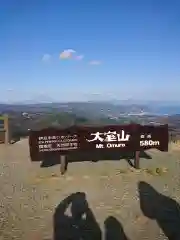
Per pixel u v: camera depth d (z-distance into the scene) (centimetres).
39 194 695
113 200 651
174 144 1355
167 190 716
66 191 712
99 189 724
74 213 586
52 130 817
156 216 572
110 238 489
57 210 602
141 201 646
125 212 589
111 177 823
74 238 490
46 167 941
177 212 589
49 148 819
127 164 970
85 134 836
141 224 539
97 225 535
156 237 492
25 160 1044
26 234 506
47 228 526
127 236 496
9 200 660
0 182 792
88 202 640
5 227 531
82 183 772
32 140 808
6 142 1373
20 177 835
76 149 835
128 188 731
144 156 1107
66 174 855
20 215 582
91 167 933
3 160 1048
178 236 495
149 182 780
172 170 902
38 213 589
